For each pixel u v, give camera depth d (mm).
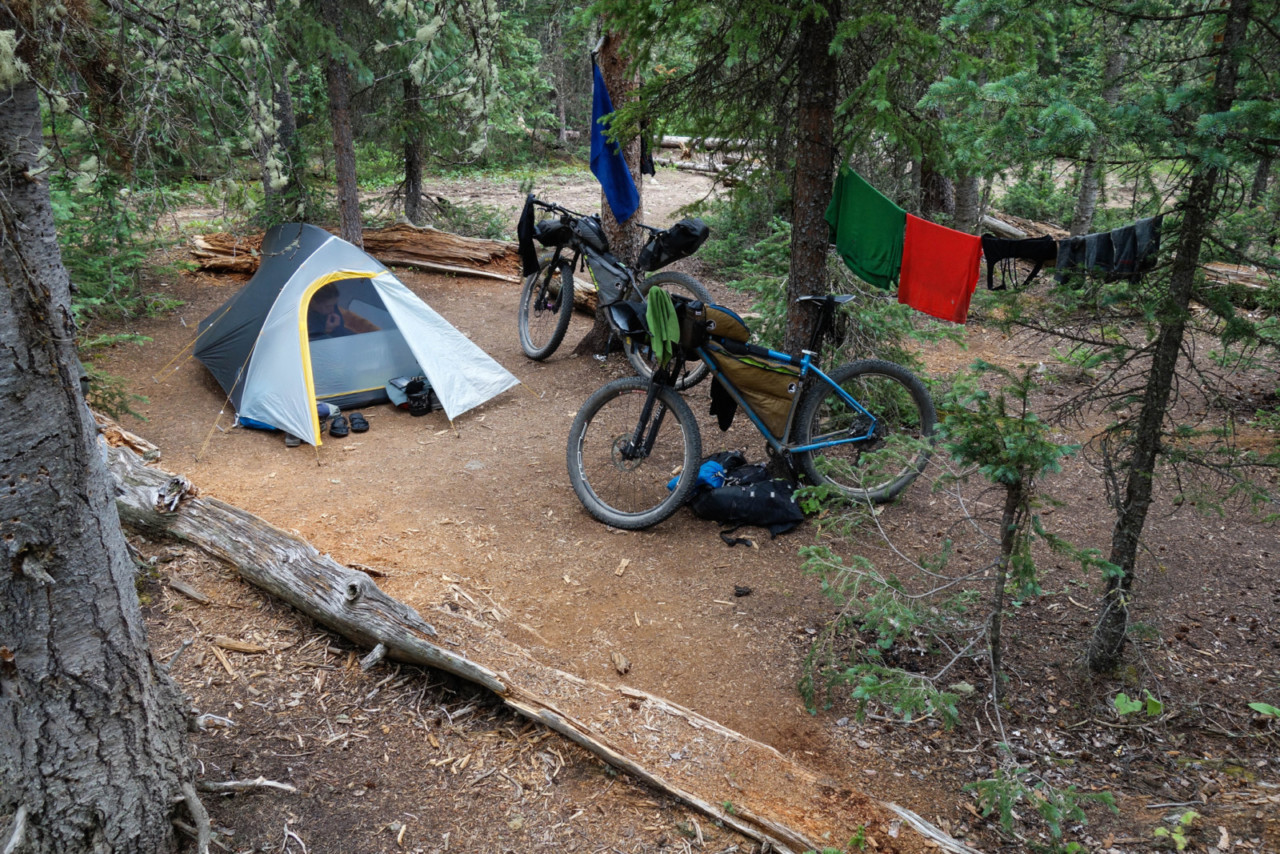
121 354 7953
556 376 7680
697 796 2910
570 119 26156
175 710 2713
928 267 4680
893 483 5109
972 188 11102
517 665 3531
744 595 4316
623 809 2943
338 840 2812
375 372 7035
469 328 9133
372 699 3539
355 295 7008
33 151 2109
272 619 4031
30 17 1960
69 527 2266
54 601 2264
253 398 6418
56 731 2342
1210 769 3150
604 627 4051
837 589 3842
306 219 10625
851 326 6285
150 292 9664
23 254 2082
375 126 12297
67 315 2242
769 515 4953
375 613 3688
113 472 4652
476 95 3162
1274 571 4430
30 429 2150
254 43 2676
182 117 2582
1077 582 4391
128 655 2475
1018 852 2799
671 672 3732
